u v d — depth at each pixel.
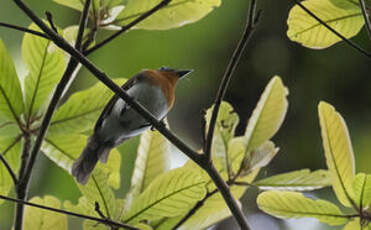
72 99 6.21
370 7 5.95
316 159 9.80
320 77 9.70
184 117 10.12
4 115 6.02
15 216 5.28
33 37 6.08
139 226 5.62
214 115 5.15
